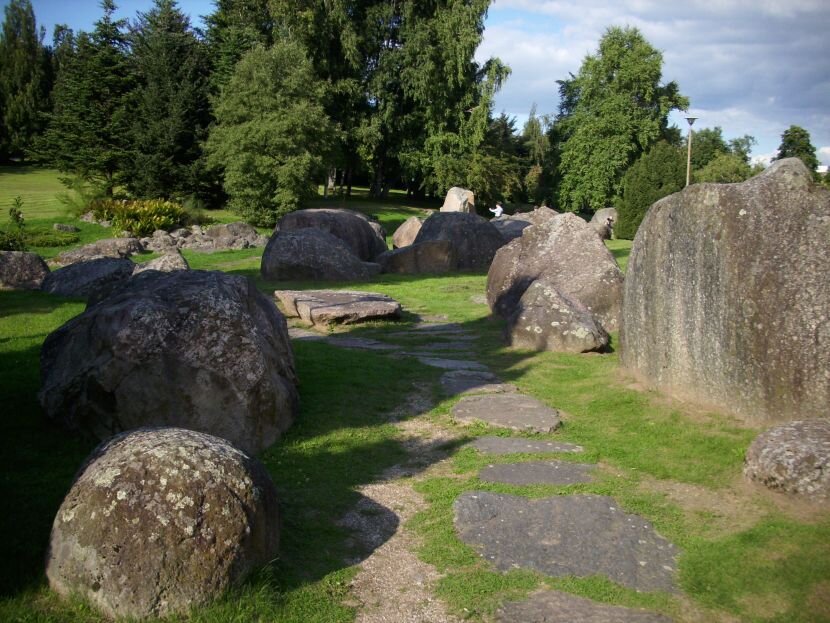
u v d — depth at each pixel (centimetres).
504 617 457
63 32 7281
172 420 705
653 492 643
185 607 428
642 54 5744
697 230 805
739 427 745
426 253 2383
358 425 834
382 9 5156
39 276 1770
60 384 730
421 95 5162
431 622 455
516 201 6850
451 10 5175
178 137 4322
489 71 5300
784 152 4444
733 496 618
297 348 1176
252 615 436
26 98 6588
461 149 5384
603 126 5706
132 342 705
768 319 730
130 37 4881
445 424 849
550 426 820
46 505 562
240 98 4047
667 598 478
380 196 5969
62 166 4316
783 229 739
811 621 442
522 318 1241
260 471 497
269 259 2109
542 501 625
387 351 1228
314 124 4097
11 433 727
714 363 792
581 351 1180
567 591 486
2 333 1159
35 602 430
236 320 745
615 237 3878
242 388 728
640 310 939
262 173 4000
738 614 458
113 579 423
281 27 4944
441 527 581
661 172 3684
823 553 505
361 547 553
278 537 497
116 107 4344
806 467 581
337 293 1627
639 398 884
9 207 3922
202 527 442
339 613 455
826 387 693
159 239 2975
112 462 457
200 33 5356
